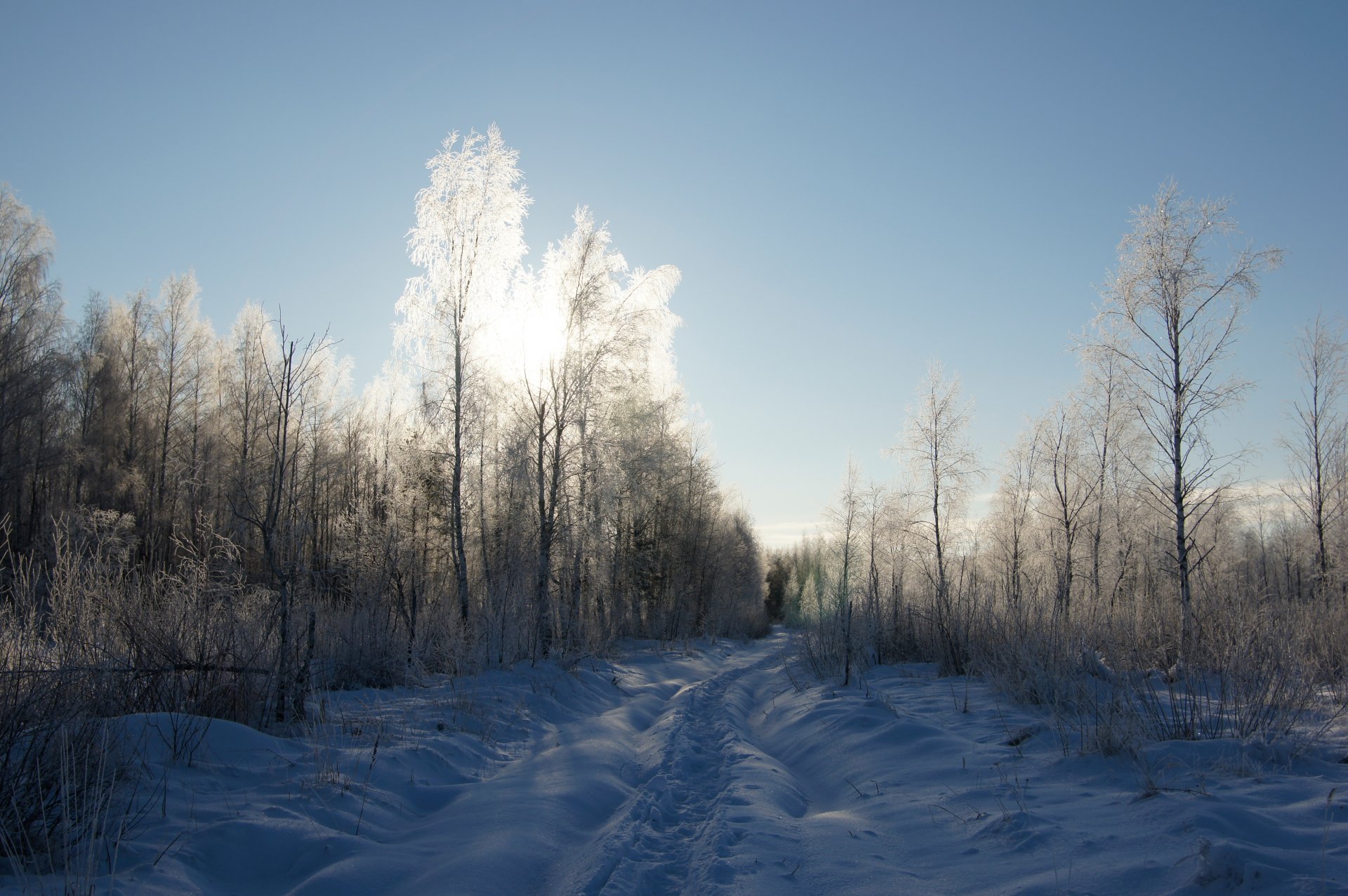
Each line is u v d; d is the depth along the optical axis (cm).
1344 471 2230
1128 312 1559
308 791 529
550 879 449
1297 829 371
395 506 1709
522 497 1936
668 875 452
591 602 2286
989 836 443
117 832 410
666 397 2805
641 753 868
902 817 523
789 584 6669
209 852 423
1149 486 1730
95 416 2881
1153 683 801
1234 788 455
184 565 878
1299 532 2823
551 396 1711
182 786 514
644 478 2264
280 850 438
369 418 3108
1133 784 498
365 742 693
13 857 367
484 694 1077
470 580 2100
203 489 2312
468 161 1659
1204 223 1510
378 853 447
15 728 432
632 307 1786
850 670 1493
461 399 1608
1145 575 2128
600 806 623
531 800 590
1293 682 647
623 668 1752
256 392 2583
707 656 2534
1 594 679
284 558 877
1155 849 367
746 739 980
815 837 491
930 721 858
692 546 3175
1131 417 1889
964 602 1491
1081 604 1226
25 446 2289
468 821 534
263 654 774
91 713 515
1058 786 528
